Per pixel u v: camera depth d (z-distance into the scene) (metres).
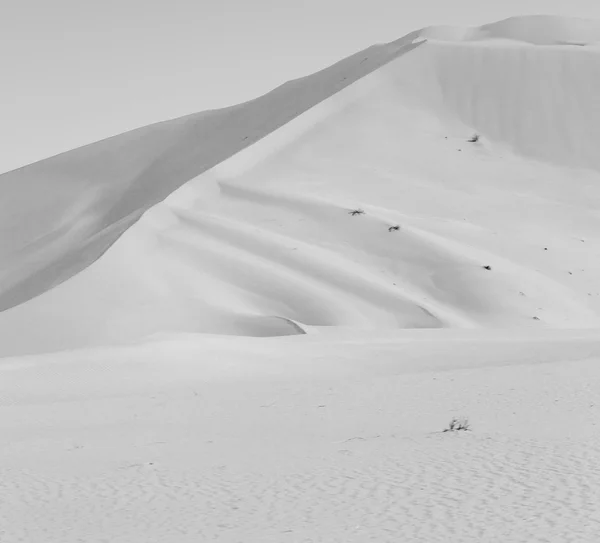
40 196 103.38
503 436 14.53
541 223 67.75
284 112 95.75
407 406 20.16
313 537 9.14
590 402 18.56
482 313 54.31
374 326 52.09
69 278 56.41
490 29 100.25
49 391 28.22
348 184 71.12
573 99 84.06
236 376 31.06
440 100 84.62
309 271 57.19
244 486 11.88
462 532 9.00
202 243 60.06
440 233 63.62
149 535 9.66
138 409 22.86
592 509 9.62
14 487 12.65
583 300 57.28
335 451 14.16
